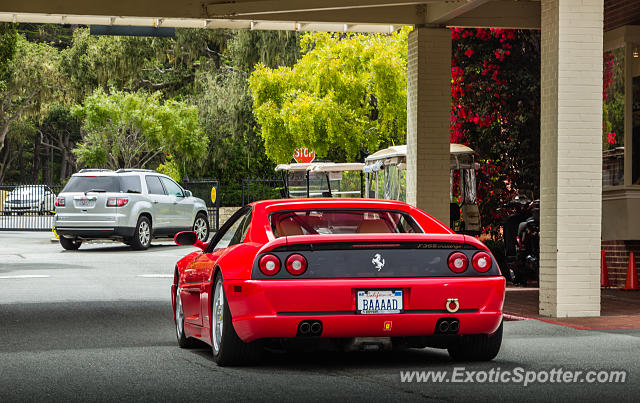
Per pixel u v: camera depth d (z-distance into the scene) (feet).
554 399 26.55
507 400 26.40
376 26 71.77
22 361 34.09
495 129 77.92
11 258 94.94
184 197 114.42
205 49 198.49
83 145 190.80
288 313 29.89
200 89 193.16
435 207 68.54
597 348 36.63
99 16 65.82
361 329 30.14
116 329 44.32
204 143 180.45
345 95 152.76
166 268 83.25
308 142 153.48
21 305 55.06
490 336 32.73
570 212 47.39
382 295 30.25
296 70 158.20
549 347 36.94
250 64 172.86
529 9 68.74
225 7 64.18
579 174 47.47
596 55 47.50
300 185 130.00
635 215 65.26
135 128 184.03
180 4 64.39
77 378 30.30
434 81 68.18
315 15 66.80
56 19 67.00
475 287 30.76
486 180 78.43
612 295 60.03
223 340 31.48
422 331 30.58
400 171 86.28
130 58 182.80
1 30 121.70
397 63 147.23
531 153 77.71
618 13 67.46
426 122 68.23
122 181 105.60
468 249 31.19
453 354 33.76
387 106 147.95
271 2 62.64
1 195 187.32
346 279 30.14
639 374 30.60
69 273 77.92
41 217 182.09
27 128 250.37
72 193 104.42
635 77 66.64
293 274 30.07
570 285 47.39
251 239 31.65
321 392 27.53
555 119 47.50
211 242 37.17
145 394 27.40
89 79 187.93
